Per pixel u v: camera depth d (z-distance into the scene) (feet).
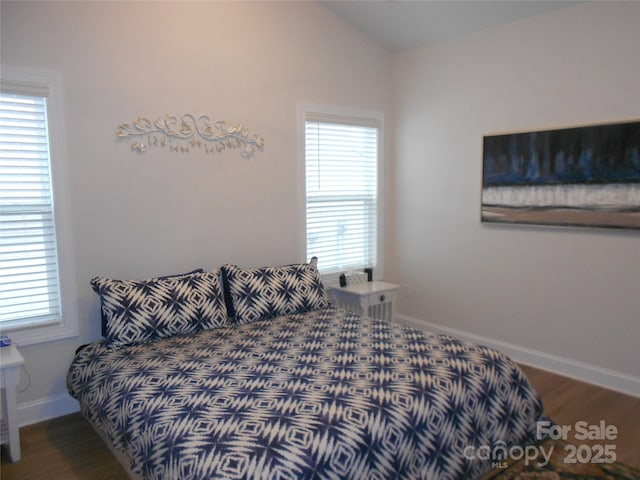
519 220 11.56
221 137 11.09
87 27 9.20
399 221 14.70
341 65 13.10
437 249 13.69
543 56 10.90
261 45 11.55
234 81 11.19
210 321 9.42
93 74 9.32
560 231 10.89
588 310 10.59
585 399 9.80
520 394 7.41
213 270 10.80
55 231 9.12
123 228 9.91
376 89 14.02
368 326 9.42
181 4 10.32
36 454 8.10
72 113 9.14
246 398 6.22
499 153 11.83
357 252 14.24
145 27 9.89
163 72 10.18
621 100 9.74
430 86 13.41
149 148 10.11
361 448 5.41
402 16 12.17
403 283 14.82
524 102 11.34
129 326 8.57
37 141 8.86
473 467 6.54
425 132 13.67
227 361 7.61
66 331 9.36
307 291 10.75
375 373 6.88
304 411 5.79
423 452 5.94
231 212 11.41
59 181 9.07
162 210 10.39
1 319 8.77
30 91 8.63
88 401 7.53
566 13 10.44
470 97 12.46
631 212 9.70
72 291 9.37
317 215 13.14
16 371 7.64
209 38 10.75
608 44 9.84
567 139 10.53
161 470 5.42
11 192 8.69
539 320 11.50
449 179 13.17
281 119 12.04
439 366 7.10
